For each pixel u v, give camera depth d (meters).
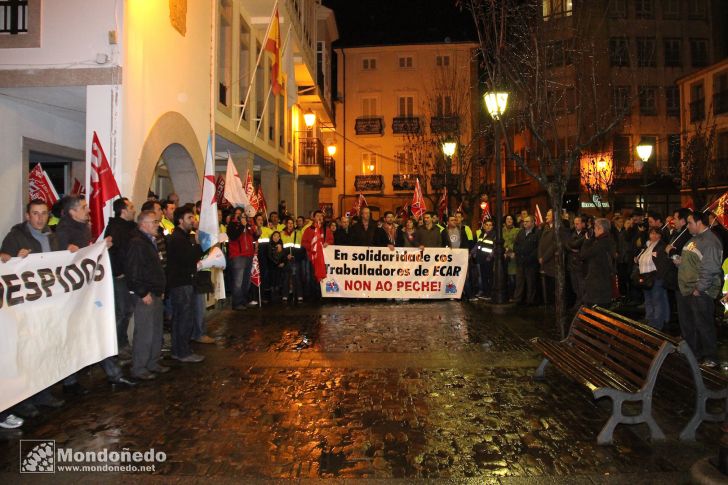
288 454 4.79
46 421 5.62
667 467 4.55
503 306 12.71
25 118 10.06
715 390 5.09
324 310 12.67
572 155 9.81
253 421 5.56
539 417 5.65
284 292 14.34
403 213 20.41
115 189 7.36
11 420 5.45
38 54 8.88
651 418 5.06
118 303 7.95
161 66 10.52
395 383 6.80
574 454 4.79
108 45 8.87
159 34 10.42
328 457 4.73
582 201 31.75
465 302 14.16
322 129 35.31
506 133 10.31
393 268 14.17
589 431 5.30
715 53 34.19
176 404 6.10
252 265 12.91
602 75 29.48
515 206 41.31
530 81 12.37
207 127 13.24
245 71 17.17
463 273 14.38
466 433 5.24
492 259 14.60
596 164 25.27
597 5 29.28
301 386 6.71
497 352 8.38
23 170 10.02
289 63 18.17
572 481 4.31
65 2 8.88
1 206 9.44
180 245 7.88
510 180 41.72
